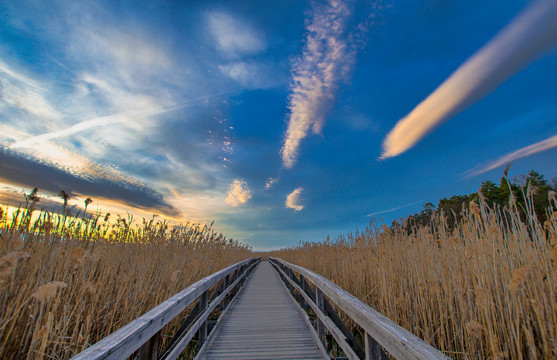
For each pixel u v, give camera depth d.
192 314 3.03
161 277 3.64
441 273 2.79
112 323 2.64
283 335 3.88
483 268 2.28
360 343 3.59
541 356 1.78
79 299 2.18
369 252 4.23
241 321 4.64
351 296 2.27
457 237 2.79
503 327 1.98
